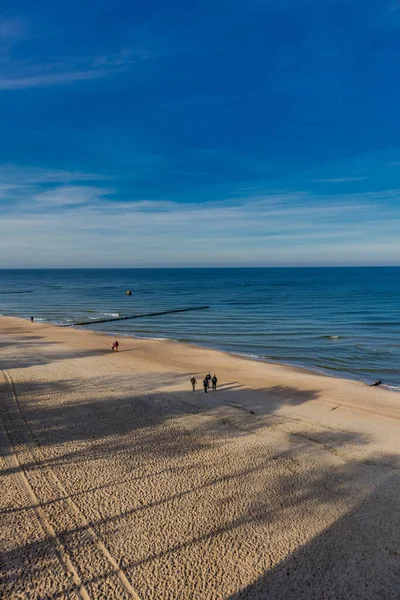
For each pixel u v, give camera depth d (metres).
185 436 18.98
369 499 13.91
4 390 25.72
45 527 12.30
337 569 10.70
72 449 17.44
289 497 14.02
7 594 9.80
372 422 21.25
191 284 170.62
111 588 10.06
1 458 16.58
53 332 54.12
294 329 56.25
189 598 9.80
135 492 14.23
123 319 69.81
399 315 69.19
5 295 126.94
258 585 10.19
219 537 11.94
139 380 28.91
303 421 21.22
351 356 39.62
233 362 35.81
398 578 10.41
